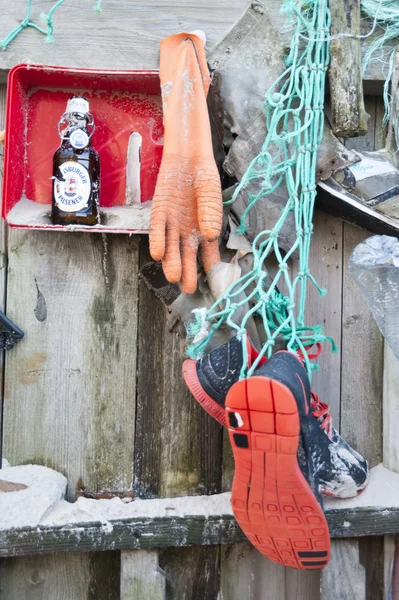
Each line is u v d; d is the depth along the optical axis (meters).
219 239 1.16
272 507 0.94
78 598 1.23
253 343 1.13
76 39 1.16
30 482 1.15
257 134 1.12
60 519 1.12
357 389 1.25
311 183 1.09
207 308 1.13
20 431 1.21
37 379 1.21
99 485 1.22
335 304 1.25
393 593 1.20
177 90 1.07
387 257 1.08
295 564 1.03
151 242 1.03
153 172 1.19
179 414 1.23
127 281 1.22
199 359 1.06
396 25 1.16
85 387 1.22
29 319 1.20
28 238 1.20
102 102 1.19
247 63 1.12
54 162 1.10
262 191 1.09
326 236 1.25
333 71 1.12
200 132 1.06
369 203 1.12
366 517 1.15
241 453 0.90
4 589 1.22
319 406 1.12
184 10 1.17
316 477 1.03
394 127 1.15
